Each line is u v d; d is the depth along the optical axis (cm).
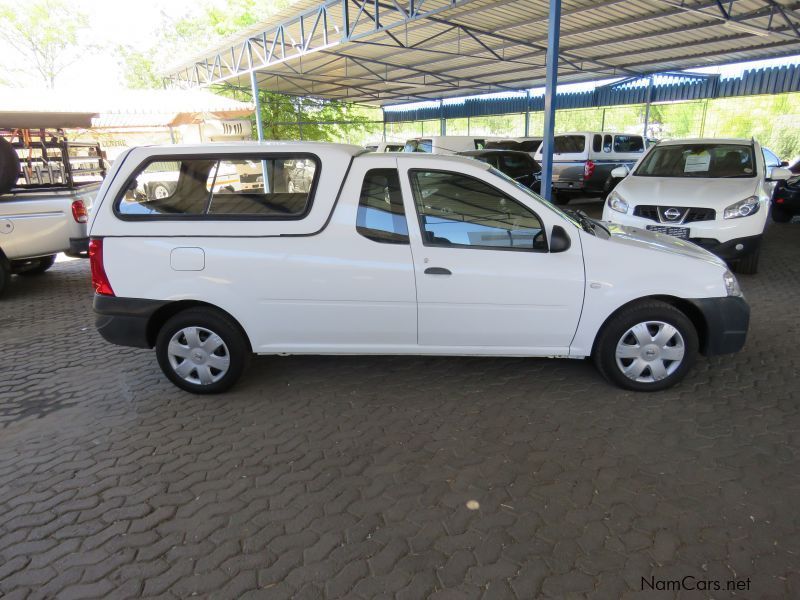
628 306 366
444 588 219
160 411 376
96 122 1487
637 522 253
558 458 306
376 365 441
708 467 293
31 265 828
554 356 380
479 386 398
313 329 377
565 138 1448
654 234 426
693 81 1838
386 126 3334
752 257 684
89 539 253
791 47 1442
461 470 298
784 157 2256
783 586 215
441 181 360
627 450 311
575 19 1233
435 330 373
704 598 211
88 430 354
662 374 374
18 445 338
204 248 366
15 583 227
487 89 2305
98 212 372
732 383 390
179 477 300
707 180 682
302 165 365
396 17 1312
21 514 272
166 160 369
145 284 372
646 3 1091
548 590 217
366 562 234
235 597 218
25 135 788
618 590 216
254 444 331
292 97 2794
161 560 238
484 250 360
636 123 2506
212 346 384
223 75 1748
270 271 366
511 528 252
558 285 358
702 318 375
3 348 513
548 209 361
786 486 275
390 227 362
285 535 252
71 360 479
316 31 1437
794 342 464
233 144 373
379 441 330
